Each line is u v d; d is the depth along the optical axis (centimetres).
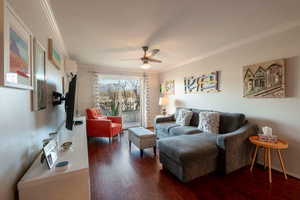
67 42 270
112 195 174
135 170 233
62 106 275
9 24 82
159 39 259
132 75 523
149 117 560
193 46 297
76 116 395
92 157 283
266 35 238
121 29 220
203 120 310
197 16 187
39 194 96
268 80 235
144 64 306
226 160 211
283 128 222
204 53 344
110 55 354
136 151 314
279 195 174
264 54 243
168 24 207
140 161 266
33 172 103
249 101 266
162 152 233
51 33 194
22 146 103
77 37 248
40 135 142
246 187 189
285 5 166
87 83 452
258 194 176
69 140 179
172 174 221
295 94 209
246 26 216
